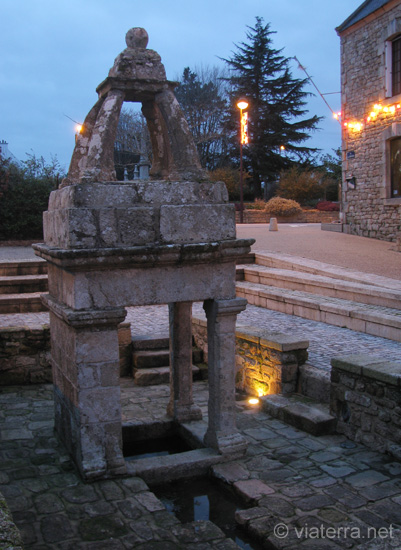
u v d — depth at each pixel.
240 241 4.50
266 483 4.24
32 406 6.23
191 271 4.45
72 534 3.51
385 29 16.06
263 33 36.75
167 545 3.40
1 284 10.68
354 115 17.92
